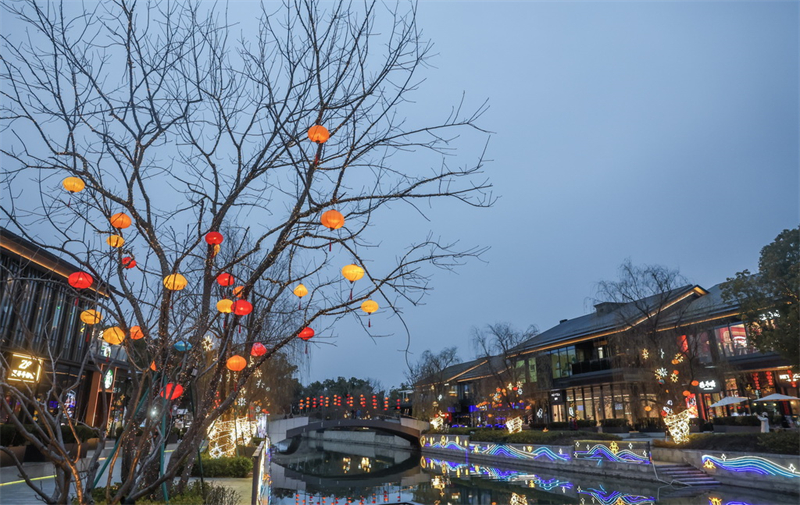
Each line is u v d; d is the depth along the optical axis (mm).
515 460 28938
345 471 31125
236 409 16391
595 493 19266
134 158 4344
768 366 25328
